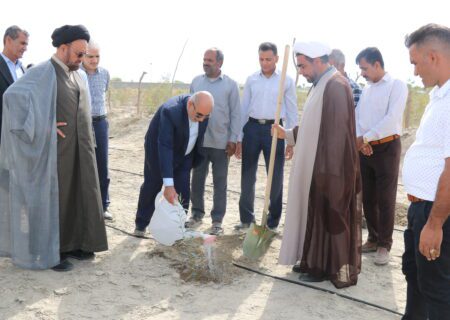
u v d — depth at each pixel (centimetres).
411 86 1444
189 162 515
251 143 551
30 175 407
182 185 513
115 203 678
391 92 471
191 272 437
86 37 416
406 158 287
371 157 480
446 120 254
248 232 470
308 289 421
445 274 272
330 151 395
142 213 525
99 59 554
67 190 434
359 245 428
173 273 441
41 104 402
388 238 479
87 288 405
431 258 260
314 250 422
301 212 429
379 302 402
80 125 430
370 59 477
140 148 1229
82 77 442
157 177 502
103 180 583
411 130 1210
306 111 414
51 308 371
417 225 277
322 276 429
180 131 470
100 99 566
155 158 493
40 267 419
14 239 416
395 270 470
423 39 260
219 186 554
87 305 378
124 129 1474
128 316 364
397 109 464
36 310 367
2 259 453
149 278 429
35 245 415
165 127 465
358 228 426
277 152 545
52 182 416
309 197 418
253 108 550
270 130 546
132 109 2033
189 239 472
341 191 400
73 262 454
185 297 398
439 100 262
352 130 401
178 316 367
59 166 425
